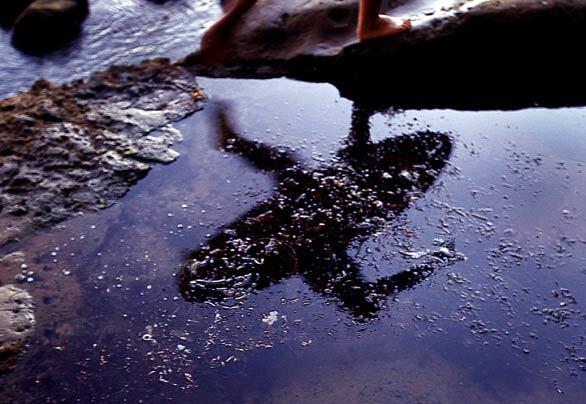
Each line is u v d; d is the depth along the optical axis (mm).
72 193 2340
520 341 1840
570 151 2570
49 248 2131
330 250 2129
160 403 1673
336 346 1824
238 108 2799
